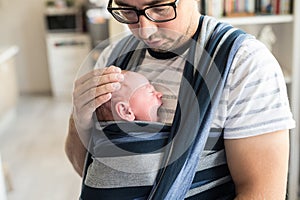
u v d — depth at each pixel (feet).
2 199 4.61
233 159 2.73
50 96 17.71
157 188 2.64
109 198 2.75
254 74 2.60
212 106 2.60
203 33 2.82
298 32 6.73
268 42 7.15
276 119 2.57
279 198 2.65
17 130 13.69
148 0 2.61
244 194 2.68
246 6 6.75
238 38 2.72
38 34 17.83
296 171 7.29
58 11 16.69
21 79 18.33
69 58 16.74
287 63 7.08
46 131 13.46
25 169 10.77
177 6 2.66
